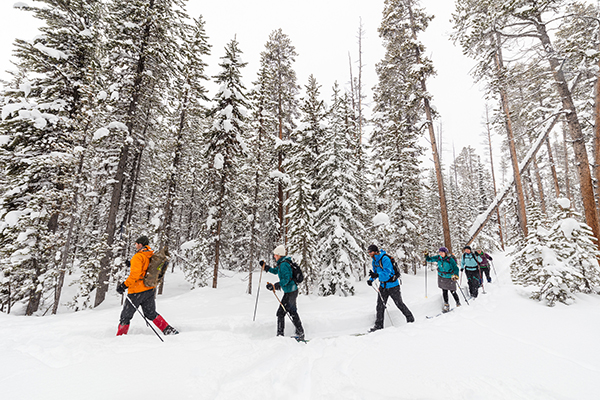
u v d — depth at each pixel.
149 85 12.30
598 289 6.00
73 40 11.26
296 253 11.83
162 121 14.12
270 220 18.95
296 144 15.32
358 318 6.59
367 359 3.18
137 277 4.73
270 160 17.25
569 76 9.60
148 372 2.86
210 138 13.46
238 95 13.20
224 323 5.75
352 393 2.36
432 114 14.41
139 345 3.81
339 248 11.23
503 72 12.00
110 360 3.21
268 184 17.28
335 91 15.85
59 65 10.73
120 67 11.62
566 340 3.52
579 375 2.64
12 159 10.18
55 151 10.09
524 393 2.31
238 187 16.61
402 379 2.62
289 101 20.50
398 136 16.66
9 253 8.89
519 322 4.26
